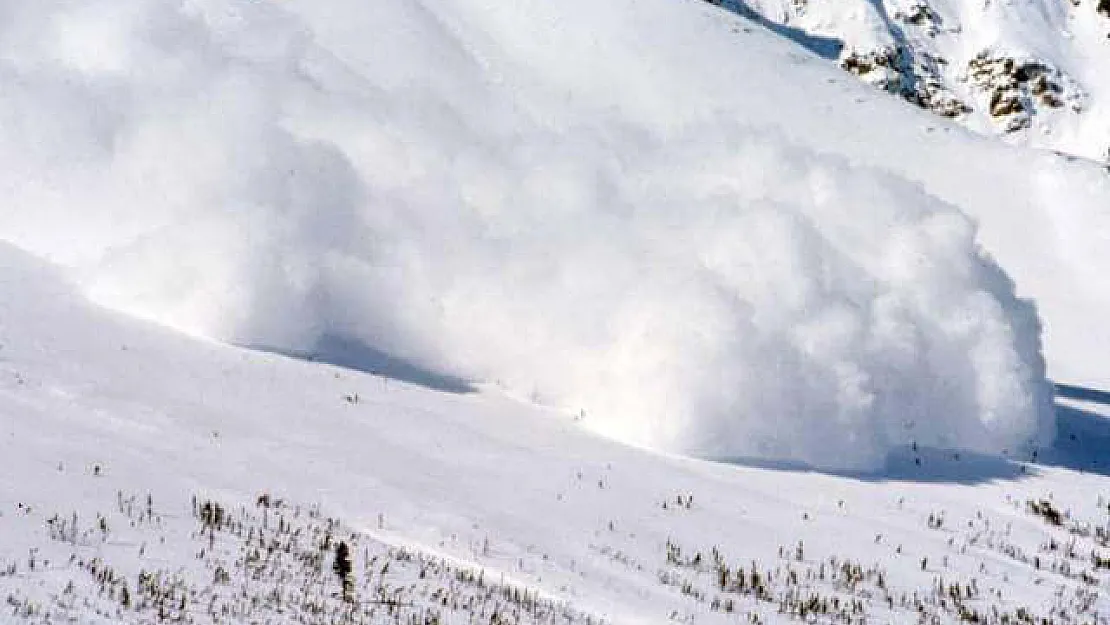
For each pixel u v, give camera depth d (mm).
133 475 35031
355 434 48281
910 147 165625
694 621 33469
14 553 24875
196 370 51375
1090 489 65062
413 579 31422
